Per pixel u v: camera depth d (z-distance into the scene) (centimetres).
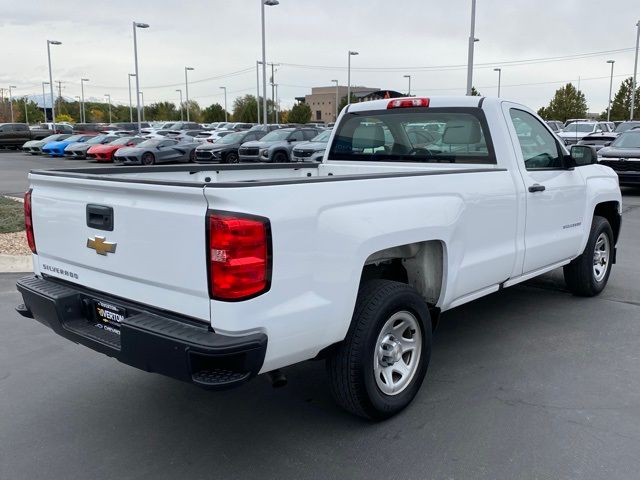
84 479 314
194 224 284
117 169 435
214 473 319
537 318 561
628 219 1150
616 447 337
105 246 329
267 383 428
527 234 487
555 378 429
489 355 471
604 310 585
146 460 332
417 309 375
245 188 279
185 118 9738
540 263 514
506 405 388
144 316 310
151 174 461
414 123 517
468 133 486
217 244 276
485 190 428
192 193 282
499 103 479
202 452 340
